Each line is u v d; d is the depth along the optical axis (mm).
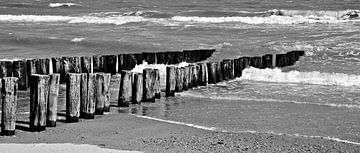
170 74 13211
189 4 45750
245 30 27969
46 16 38406
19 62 14047
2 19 37969
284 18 33250
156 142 8328
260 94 13930
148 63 17594
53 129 9039
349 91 14352
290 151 7984
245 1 46188
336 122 10336
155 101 12602
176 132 9156
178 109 11594
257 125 9977
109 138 8508
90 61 15938
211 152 7723
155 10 41000
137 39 25312
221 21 33062
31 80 8781
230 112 11352
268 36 25594
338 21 31328
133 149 7773
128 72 11617
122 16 37438
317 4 42031
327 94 13883
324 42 22906
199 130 9391
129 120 10062
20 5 48625
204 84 15125
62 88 14414
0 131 8750
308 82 15961
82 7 46344
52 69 15438
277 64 18328
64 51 22625
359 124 10156
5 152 7273
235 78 16734
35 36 26406
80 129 9102
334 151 8047
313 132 9430
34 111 8766
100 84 10414
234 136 8922
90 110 9984
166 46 22812
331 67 18031
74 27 31688
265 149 8055
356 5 40562
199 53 19438
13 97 8430
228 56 20453
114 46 23469
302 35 25391
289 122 10305
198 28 29078
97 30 29703
